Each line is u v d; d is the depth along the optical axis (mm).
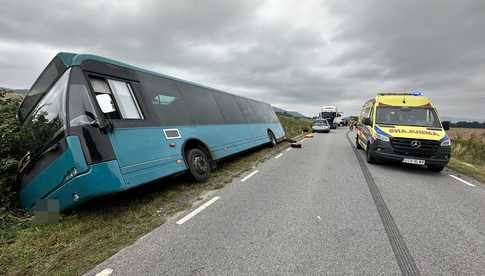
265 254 2812
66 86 3801
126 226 3582
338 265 2607
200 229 3475
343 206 4371
